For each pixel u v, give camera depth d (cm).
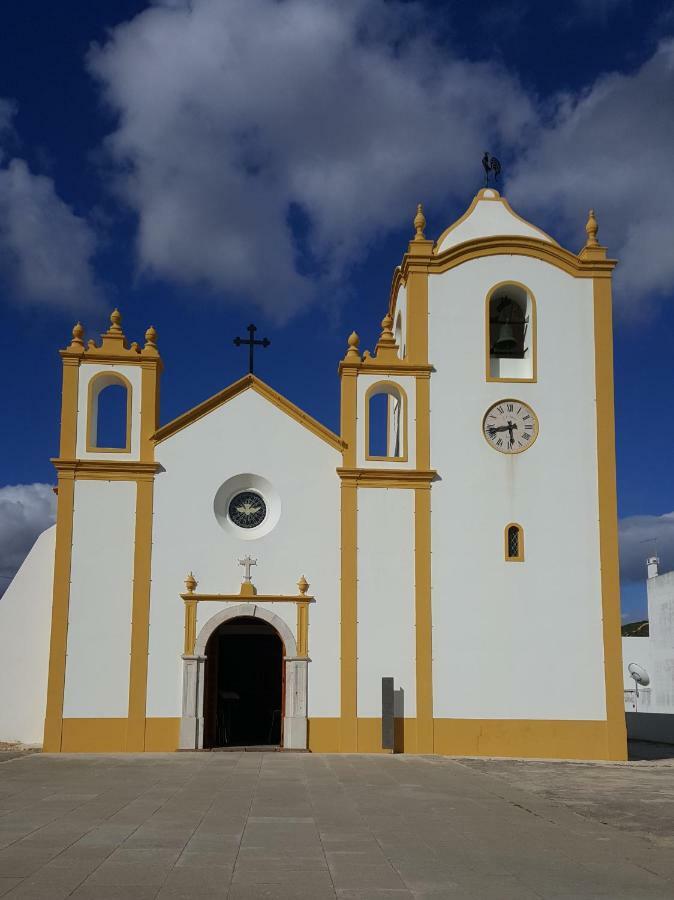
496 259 2741
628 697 4938
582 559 2605
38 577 2669
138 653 2441
